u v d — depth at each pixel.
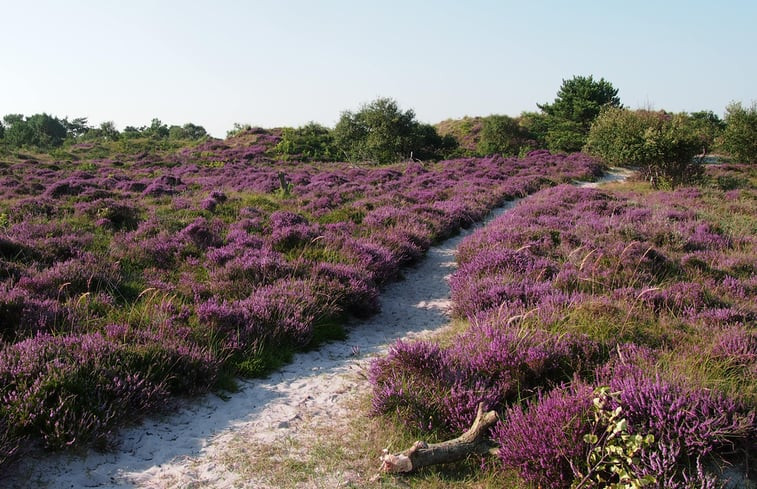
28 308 6.19
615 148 30.02
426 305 9.12
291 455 4.17
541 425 3.78
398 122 47.56
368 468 3.96
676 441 3.53
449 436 4.32
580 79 53.62
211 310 6.75
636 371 4.42
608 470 3.41
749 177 32.38
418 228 14.09
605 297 7.15
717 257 10.52
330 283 8.27
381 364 5.25
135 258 10.33
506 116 52.94
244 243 11.30
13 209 14.90
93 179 26.16
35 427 4.03
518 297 7.53
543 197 21.25
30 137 67.81
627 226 12.62
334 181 26.73
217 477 3.87
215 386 5.43
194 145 54.31
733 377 4.73
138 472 3.92
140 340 5.71
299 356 6.57
